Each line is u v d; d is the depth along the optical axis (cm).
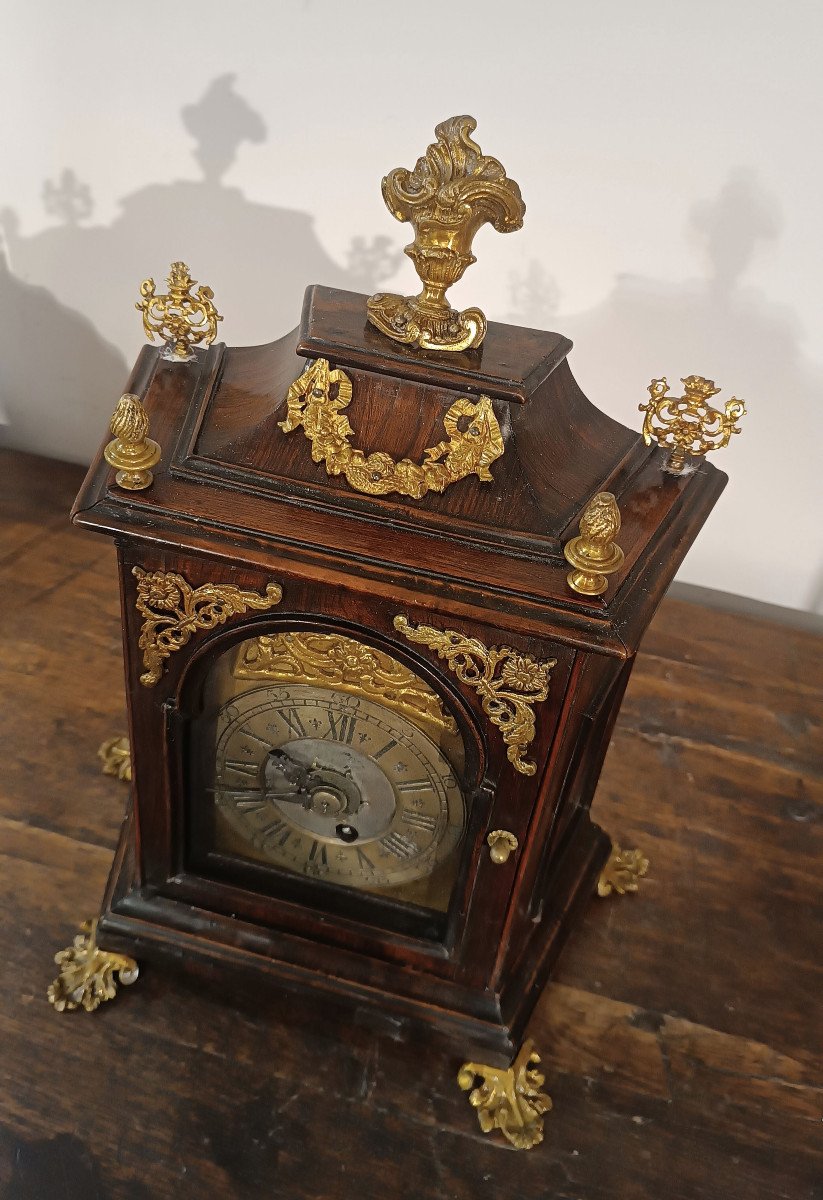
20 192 130
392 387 71
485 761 77
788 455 132
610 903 110
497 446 71
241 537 70
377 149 119
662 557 77
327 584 69
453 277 71
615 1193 85
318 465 73
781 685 139
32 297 140
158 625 77
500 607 68
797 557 143
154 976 97
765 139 110
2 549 141
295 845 91
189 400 84
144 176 126
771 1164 89
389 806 85
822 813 122
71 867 104
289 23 112
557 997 100
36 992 94
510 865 82
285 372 77
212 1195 82
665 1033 98
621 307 124
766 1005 101
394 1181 84
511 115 114
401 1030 93
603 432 86
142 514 71
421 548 70
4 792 110
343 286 130
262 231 128
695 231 117
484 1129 89
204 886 94
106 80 119
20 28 117
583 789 101
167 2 113
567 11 106
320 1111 89
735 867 115
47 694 122
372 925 93
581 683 71
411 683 77
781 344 123
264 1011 95
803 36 103
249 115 119
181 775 87
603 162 114
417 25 110
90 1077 88
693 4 104
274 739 84
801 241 115
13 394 152
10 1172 81
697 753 128
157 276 134
